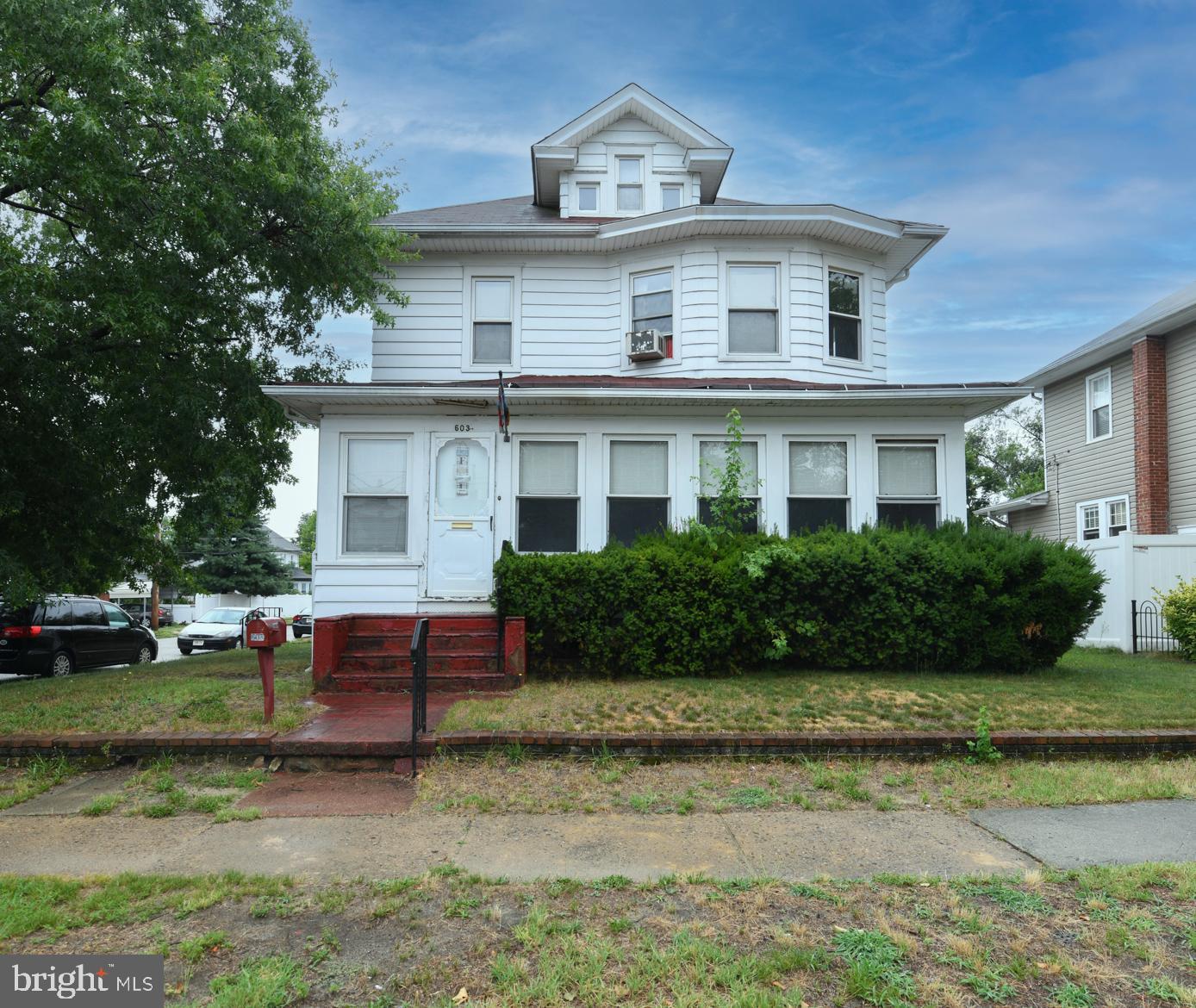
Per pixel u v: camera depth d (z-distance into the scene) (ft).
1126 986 10.73
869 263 44.01
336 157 44.39
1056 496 71.10
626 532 36.42
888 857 15.56
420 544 35.58
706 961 11.30
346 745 21.67
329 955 11.68
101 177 33.01
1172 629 39.63
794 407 36.24
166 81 37.19
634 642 30.68
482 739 22.13
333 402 35.68
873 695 26.68
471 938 12.16
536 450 36.65
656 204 48.60
